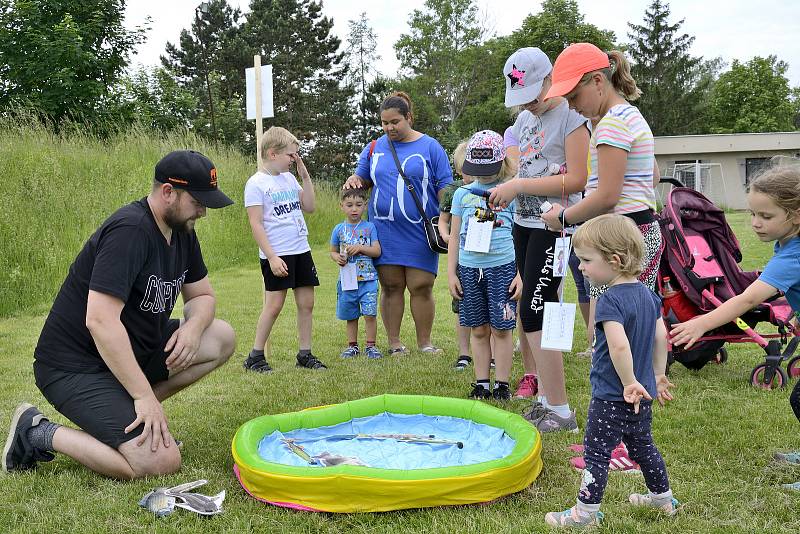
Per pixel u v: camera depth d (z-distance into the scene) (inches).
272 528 96.4
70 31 706.2
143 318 120.4
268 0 1571.1
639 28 1969.7
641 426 97.1
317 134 1478.8
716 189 1179.3
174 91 818.8
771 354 174.1
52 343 116.7
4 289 293.0
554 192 130.3
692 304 183.8
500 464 105.3
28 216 347.6
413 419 142.9
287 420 134.2
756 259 408.2
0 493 107.9
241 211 503.2
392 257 212.2
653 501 101.0
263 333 196.9
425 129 1750.7
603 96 118.7
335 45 1583.4
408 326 270.4
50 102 681.6
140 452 112.7
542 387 148.5
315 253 525.3
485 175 157.0
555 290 134.5
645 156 115.7
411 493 100.1
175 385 131.6
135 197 420.2
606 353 97.5
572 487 110.2
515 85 133.3
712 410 151.8
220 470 118.7
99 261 112.0
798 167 105.6
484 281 163.3
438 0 1897.1
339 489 100.5
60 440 114.2
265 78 208.2
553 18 1683.1
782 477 113.2
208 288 136.2
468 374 190.4
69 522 98.3
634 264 96.0
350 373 192.9
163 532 95.2
